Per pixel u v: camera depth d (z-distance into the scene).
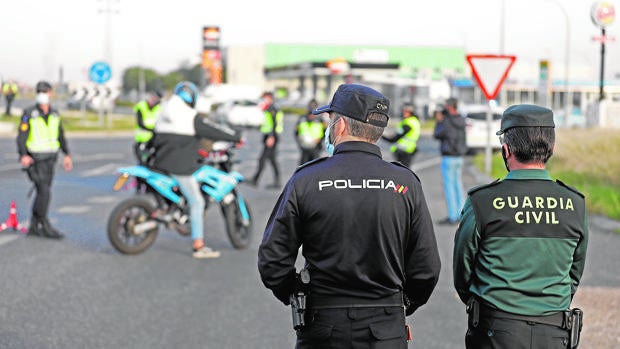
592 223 21.98
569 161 35.25
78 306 12.23
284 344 10.37
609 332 10.86
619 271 15.16
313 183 5.75
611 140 37.84
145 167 16.36
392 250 5.73
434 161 45.25
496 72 30.67
